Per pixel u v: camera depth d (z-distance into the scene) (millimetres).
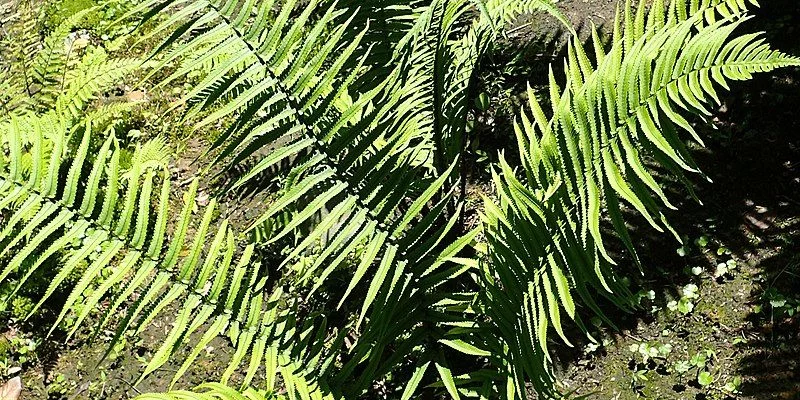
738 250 2957
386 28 2684
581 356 2803
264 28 1864
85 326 3186
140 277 1948
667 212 3129
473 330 2186
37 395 3039
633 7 3998
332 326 2986
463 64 2893
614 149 1849
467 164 3426
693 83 1774
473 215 3211
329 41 1866
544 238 1905
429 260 2148
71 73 3822
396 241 2064
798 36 3496
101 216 1891
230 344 3057
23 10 4332
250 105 1894
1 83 4012
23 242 3041
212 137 3900
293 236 3188
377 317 2115
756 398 2584
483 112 3654
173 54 1814
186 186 3730
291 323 2223
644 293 2887
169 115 4020
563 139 1841
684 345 2768
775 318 2756
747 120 3303
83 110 4141
